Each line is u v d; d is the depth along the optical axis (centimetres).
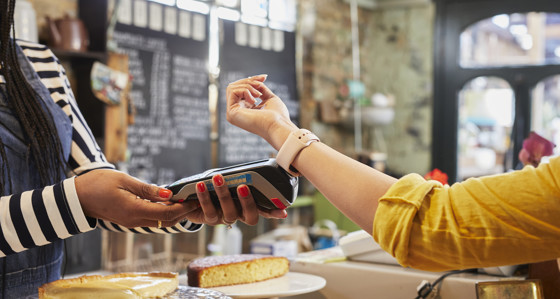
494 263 69
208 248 321
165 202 92
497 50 595
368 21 569
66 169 108
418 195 72
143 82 327
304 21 479
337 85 523
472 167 690
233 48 391
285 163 82
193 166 359
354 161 79
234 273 127
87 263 269
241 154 396
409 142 554
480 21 522
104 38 276
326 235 324
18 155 101
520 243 66
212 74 380
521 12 502
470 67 527
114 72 279
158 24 335
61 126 107
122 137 286
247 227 387
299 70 473
